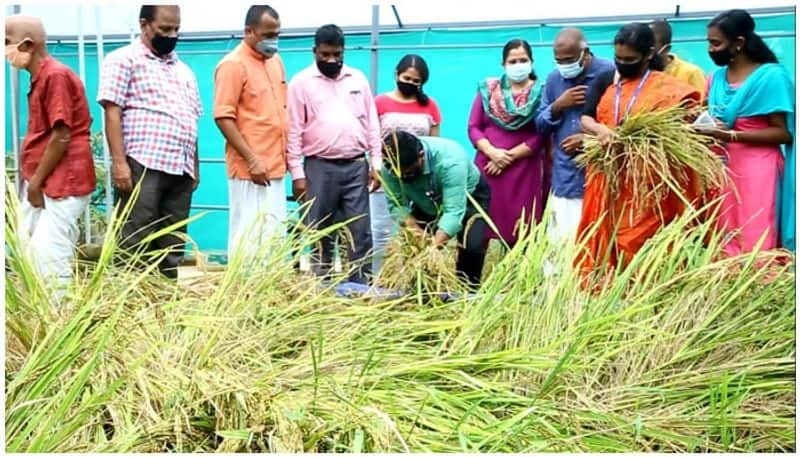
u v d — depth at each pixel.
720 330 2.87
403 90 5.14
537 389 2.60
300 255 3.34
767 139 3.88
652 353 2.80
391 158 4.03
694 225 3.78
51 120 4.03
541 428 2.34
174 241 4.38
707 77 4.43
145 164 4.20
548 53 6.30
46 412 2.25
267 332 2.82
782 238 3.98
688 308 2.99
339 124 4.66
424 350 2.84
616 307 3.04
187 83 4.44
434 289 3.53
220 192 6.95
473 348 2.84
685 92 3.87
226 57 4.61
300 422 2.15
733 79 4.03
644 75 3.94
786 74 3.92
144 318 2.69
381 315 3.06
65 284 2.94
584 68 4.61
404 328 2.93
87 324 2.48
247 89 4.60
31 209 4.13
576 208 4.59
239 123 4.62
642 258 3.33
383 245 4.75
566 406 2.45
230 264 3.11
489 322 2.90
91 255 4.10
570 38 4.52
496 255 4.42
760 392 2.64
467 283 3.68
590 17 6.24
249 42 4.65
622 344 2.77
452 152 4.11
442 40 6.55
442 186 4.12
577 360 2.69
